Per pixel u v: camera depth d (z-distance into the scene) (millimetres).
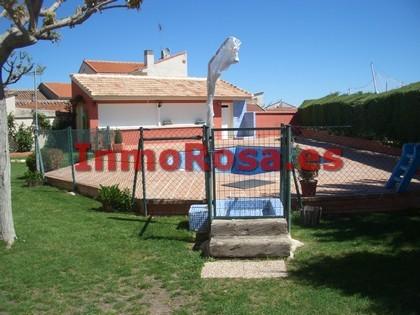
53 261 6480
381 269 5727
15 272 6062
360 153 19250
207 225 7754
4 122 7336
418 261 5957
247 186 11219
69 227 8492
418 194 9367
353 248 6707
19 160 25656
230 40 8641
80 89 25984
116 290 5441
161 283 5625
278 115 32281
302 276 5664
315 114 28578
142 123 25875
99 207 10555
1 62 7016
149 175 13789
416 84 17594
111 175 14258
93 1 6945
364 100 21297
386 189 9984
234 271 5961
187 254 6742
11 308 5000
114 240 7516
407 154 9836
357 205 9148
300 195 8883
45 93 50000
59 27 6859
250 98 30047
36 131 16297
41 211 10234
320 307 4688
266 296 5082
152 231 8023
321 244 7000
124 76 28141
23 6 6457
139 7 7105
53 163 16953
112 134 20828
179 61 42281
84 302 5129
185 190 10836
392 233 7406
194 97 27031
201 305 4938
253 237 6598
